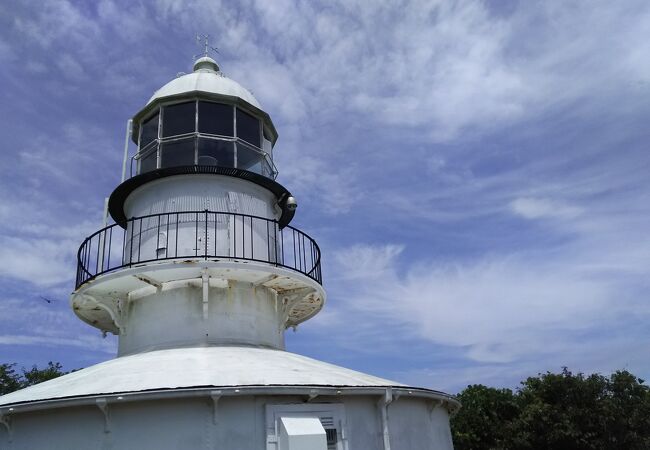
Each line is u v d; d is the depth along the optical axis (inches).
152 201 562.9
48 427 395.2
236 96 605.0
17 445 397.7
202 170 555.8
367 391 439.2
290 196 613.3
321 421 419.2
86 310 577.6
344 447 422.0
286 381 410.6
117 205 606.9
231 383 392.5
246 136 614.5
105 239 522.6
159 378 402.0
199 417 386.3
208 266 494.9
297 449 382.3
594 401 1357.0
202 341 505.4
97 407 387.2
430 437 510.0
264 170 622.2
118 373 427.8
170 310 519.5
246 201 573.6
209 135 586.9
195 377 401.4
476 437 1471.5
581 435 1307.8
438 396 518.0
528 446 1358.3
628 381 1371.8
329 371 478.9
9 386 1284.4
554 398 1407.5
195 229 538.6
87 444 382.3
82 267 532.4
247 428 390.9
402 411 479.8
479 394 1563.7
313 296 598.2
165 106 602.2
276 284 559.2
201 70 674.2
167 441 379.6
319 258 591.8
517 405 1491.1
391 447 450.9
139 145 625.3
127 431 382.3
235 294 535.8
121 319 547.5
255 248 564.7
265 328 550.0
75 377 453.1
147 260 511.8
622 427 1315.2
